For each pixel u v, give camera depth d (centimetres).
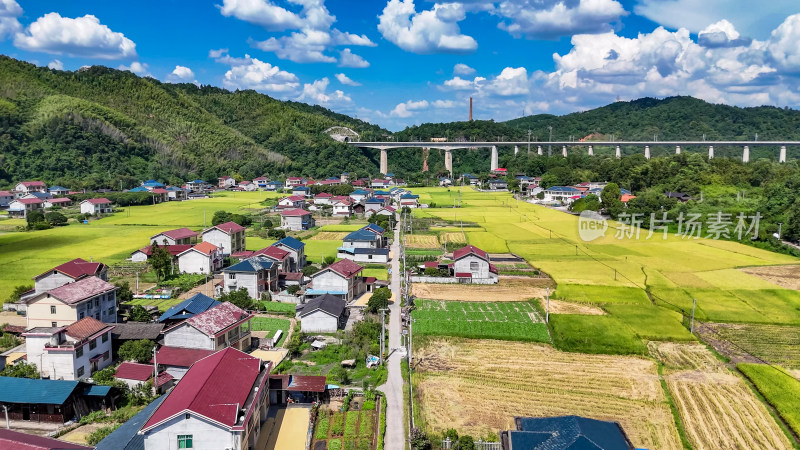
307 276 9238
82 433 4484
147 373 5244
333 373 5644
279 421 4778
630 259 10938
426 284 9281
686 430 4659
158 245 10425
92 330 5597
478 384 5462
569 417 3862
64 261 10100
